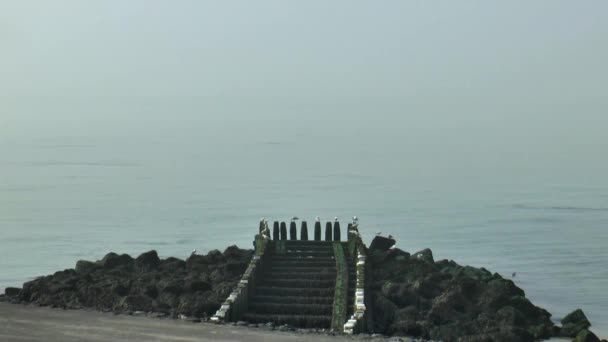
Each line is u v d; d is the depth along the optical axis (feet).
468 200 644.27
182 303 176.24
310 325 172.86
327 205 569.23
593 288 275.59
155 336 129.70
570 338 182.91
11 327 133.18
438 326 181.27
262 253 200.34
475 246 386.11
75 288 183.73
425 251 242.37
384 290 197.77
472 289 200.03
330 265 204.23
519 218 522.47
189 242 377.09
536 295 261.65
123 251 341.82
